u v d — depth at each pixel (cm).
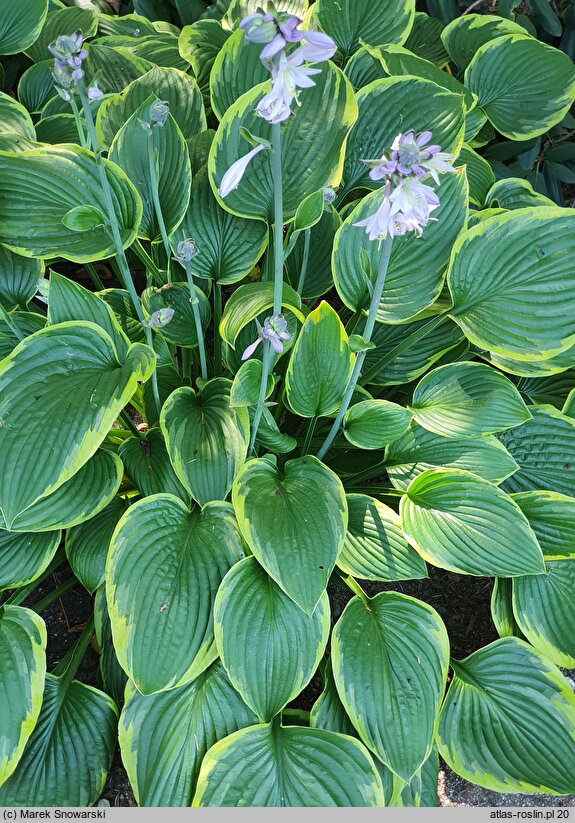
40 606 82
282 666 71
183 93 96
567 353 83
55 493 73
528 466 90
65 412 68
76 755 75
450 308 83
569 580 82
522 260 80
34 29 108
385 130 93
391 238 61
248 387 72
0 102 96
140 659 68
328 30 106
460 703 78
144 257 87
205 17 123
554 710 77
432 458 85
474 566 75
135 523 72
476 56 108
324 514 73
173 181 85
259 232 90
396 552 78
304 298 97
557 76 111
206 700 75
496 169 126
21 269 88
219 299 92
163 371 90
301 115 86
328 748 72
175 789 71
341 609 91
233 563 74
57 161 79
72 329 71
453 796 82
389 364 92
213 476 75
